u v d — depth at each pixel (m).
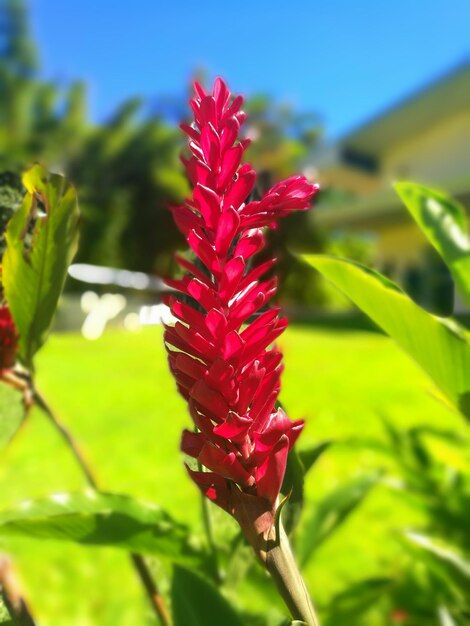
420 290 7.23
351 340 5.10
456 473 0.92
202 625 0.45
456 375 0.49
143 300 5.92
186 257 0.38
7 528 0.43
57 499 0.46
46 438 2.24
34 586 1.24
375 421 2.47
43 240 0.41
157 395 2.99
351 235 10.03
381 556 1.31
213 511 0.46
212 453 0.24
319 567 1.27
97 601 1.18
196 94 0.27
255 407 0.26
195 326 0.25
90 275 5.74
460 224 0.58
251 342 0.25
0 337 0.45
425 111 7.05
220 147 0.26
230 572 0.48
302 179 0.26
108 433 2.33
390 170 8.30
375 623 0.98
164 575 0.54
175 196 7.96
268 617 0.54
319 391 3.08
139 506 0.48
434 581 0.91
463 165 7.17
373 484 0.69
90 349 4.59
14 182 0.45
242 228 0.26
